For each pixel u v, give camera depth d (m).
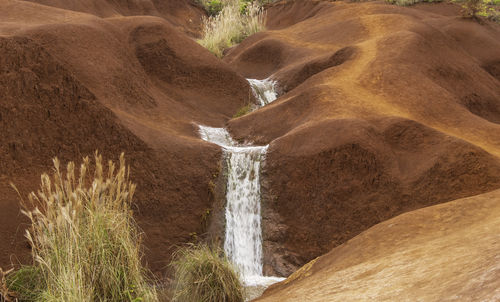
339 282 3.99
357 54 15.36
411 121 10.49
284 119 12.48
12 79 9.49
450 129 11.66
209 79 15.72
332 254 5.38
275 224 9.76
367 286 3.48
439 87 13.31
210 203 10.24
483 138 11.26
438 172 9.34
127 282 5.27
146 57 15.12
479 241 3.66
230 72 16.14
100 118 10.18
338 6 25.02
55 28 11.84
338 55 16.17
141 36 15.44
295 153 10.22
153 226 9.44
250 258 9.82
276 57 19.86
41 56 9.98
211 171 10.52
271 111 13.01
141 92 13.02
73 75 10.24
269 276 9.21
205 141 11.29
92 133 10.04
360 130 10.00
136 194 9.62
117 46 13.46
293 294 4.20
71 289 4.87
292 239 9.49
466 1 23.22
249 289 7.32
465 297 2.52
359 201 9.44
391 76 13.38
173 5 33.97
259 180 10.34
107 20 15.59
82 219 5.37
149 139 10.59
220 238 9.95
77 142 9.83
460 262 3.19
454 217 4.82
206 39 24.34
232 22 25.86
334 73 14.25
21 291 5.64
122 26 15.52
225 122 14.26
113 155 10.04
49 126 9.65
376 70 13.74
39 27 11.61
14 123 9.27
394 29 17.84
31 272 5.82
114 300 5.18
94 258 5.25
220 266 6.24
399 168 9.77
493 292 2.38
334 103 11.74
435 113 12.23
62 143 9.68
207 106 14.84
